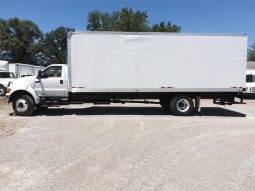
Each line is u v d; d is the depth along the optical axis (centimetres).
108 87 1562
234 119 1481
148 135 1050
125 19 7194
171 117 1525
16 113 1534
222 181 605
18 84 1534
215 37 1580
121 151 829
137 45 1560
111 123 1297
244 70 1596
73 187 569
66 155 783
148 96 1611
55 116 1525
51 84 1545
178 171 666
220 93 1622
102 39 1547
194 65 1582
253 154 812
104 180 607
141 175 638
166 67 1573
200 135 1062
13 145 882
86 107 1967
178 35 1566
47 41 9656
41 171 657
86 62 1548
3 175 631
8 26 8956
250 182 602
